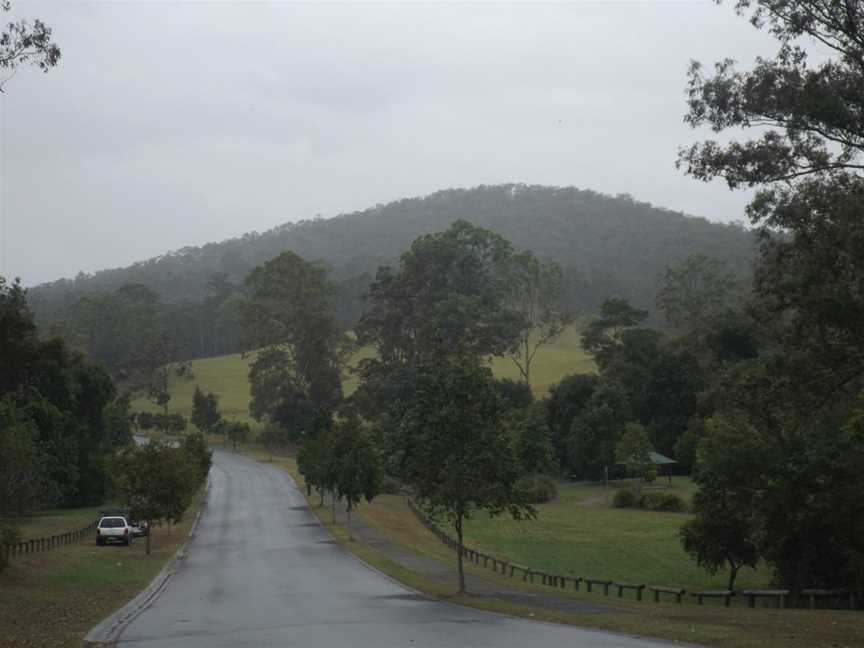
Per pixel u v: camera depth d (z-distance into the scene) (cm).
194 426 14700
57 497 6100
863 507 2988
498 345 10744
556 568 4444
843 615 2408
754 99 2427
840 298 2412
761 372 2834
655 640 1764
